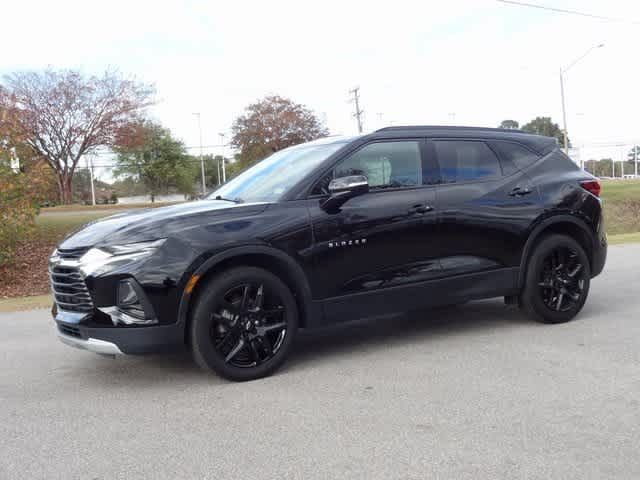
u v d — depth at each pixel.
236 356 4.59
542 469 3.07
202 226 4.47
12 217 14.38
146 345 4.28
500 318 6.35
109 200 70.00
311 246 4.76
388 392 4.23
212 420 3.84
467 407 3.91
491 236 5.56
